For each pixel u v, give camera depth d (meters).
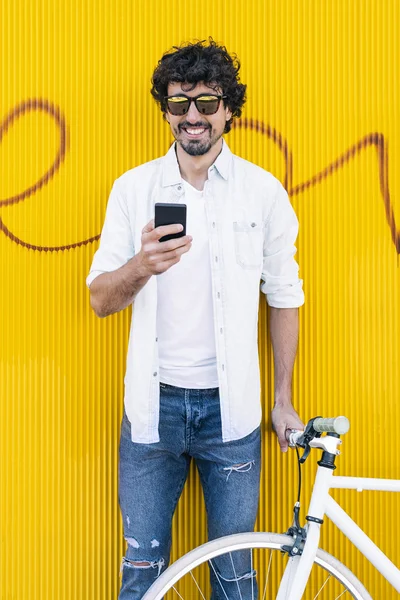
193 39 2.57
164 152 2.57
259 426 2.26
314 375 2.60
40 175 2.56
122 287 2.01
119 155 2.57
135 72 2.56
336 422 1.84
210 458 2.22
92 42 2.56
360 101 2.60
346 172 2.60
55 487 2.56
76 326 2.57
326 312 2.60
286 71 2.59
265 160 2.59
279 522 2.59
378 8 2.60
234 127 2.58
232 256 2.15
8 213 2.56
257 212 2.21
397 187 2.61
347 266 2.61
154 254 1.85
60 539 2.56
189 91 2.10
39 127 2.55
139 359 2.13
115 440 2.58
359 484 1.96
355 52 2.60
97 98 2.56
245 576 2.24
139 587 2.22
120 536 2.57
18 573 2.55
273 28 2.58
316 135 2.59
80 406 2.57
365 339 2.61
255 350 2.22
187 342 2.14
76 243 2.57
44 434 2.56
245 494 2.21
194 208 2.17
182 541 2.58
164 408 2.15
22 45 2.55
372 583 2.61
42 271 2.57
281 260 2.30
